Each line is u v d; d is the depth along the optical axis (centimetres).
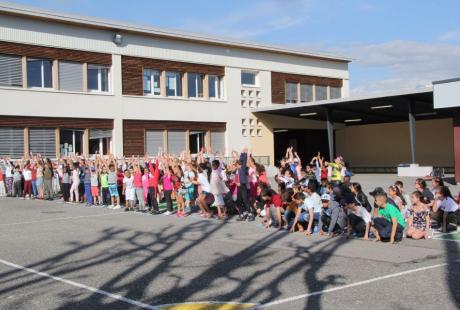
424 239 1130
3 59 2594
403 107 3225
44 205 2000
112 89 2955
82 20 2786
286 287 748
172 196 1805
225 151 3444
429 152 3769
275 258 958
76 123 2820
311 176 1731
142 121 3069
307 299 683
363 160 4169
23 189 2397
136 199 1894
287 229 1310
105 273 855
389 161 4006
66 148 2798
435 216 1248
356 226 1161
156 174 1706
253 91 3588
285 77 3766
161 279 810
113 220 1534
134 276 832
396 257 939
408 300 665
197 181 1638
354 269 851
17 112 2625
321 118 3909
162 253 1021
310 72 3928
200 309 652
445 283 747
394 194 1235
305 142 4147
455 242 1091
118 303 684
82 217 1614
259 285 763
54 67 2752
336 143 4338
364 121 4091
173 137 3212
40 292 743
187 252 1028
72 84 2816
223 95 3456
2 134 2586
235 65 3500
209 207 1622
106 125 2933
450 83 2450
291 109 3391
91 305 676
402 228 1096
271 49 3631
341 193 1191
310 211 1208
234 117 3491
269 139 3678
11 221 1527
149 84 3127
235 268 880
